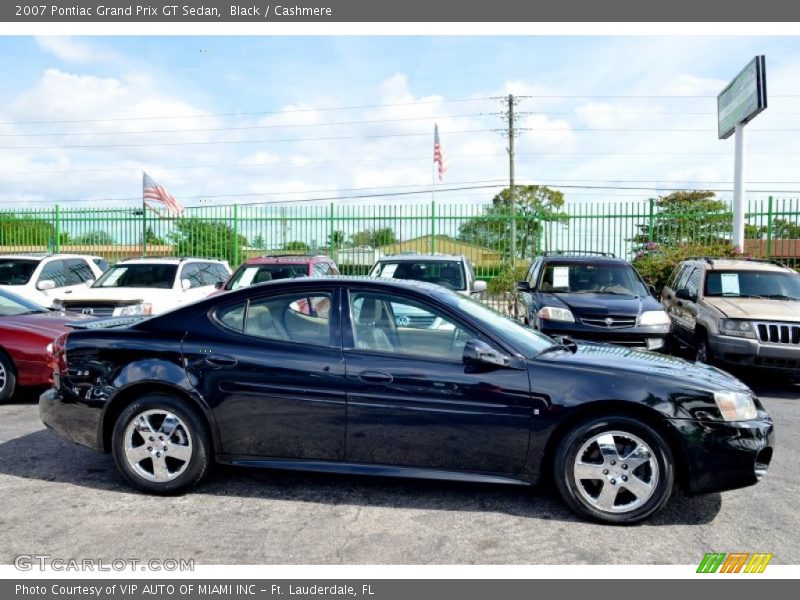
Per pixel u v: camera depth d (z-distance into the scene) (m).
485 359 4.21
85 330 4.83
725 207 17.16
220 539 3.90
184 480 4.53
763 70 14.07
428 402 4.27
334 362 4.40
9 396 7.37
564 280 10.46
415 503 4.47
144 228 19.61
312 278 4.75
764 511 4.39
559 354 4.52
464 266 11.32
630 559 3.70
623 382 4.14
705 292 9.65
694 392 4.11
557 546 3.84
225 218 19.06
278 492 4.66
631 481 4.11
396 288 4.59
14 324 7.49
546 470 4.27
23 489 4.70
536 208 18.22
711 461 4.06
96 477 4.96
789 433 6.42
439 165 25.31
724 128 16.62
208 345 4.57
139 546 3.81
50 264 12.49
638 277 10.51
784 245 15.74
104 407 4.62
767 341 8.24
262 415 4.46
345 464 4.42
